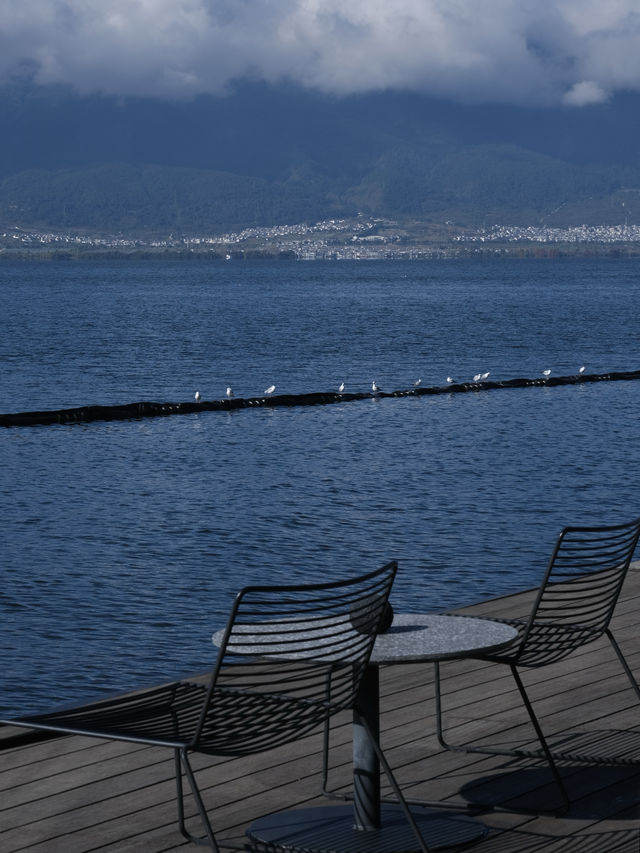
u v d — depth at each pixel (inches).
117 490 813.2
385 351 2144.4
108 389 1565.0
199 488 816.3
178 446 1033.5
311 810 180.9
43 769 196.4
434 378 1701.5
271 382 1648.6
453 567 583.8
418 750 207.5
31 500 776.9
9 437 1091.3
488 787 190.2
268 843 167.3
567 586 336.2
